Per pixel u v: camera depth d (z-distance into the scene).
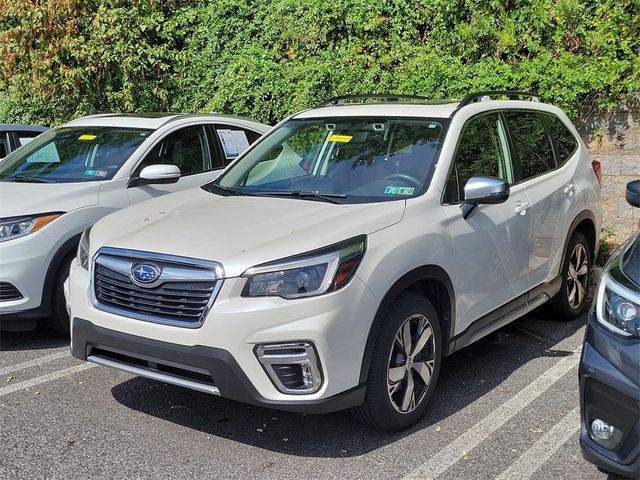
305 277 3.66
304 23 10.70
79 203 5.85
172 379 3.84
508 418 4.40
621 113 8.27
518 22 8.95
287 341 3.61
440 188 4.52
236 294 3.67
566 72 8.27
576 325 6.20
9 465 3.83
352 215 4.12
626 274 3.30
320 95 9.87
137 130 6.87
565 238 5.82
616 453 3.10
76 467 3.81
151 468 3.81
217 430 4.26
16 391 4.83
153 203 4.91
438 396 4.75
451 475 3.73
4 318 5.46
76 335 4.20
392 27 10.13
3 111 12.38
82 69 11.10
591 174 6.32
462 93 8.79
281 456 3.94
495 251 4.83
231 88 10.69
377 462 3.87
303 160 5.09
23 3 10.75
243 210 4.42
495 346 5.71
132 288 3.95
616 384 3.08
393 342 3.98
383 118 5.16
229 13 11.51
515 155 5.41
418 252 4.12
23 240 5.46
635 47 8.34
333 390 3.68
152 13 11.62
